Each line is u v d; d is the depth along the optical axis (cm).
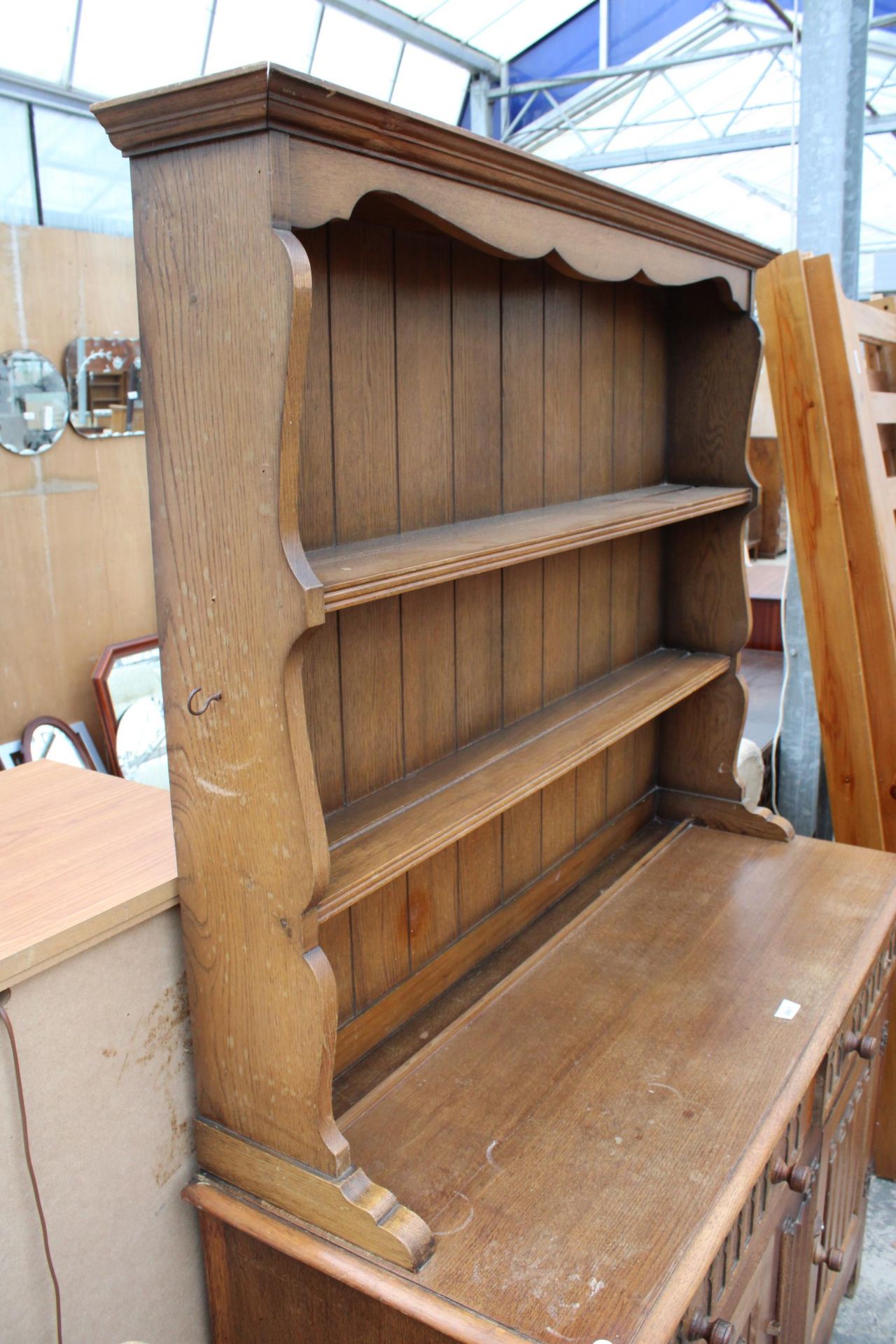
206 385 102
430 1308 107
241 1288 130
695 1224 118
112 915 114
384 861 124
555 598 188
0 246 385
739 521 216
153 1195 128
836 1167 190
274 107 90
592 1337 103
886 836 253
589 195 135
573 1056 149
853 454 235
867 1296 226
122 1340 126
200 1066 128
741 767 274
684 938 182
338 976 147
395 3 606
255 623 104
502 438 165
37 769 162
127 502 438
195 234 99
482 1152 130
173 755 117
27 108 424
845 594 238
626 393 202
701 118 815
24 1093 111
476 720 170
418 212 111
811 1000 162
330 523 132
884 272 504
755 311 234
